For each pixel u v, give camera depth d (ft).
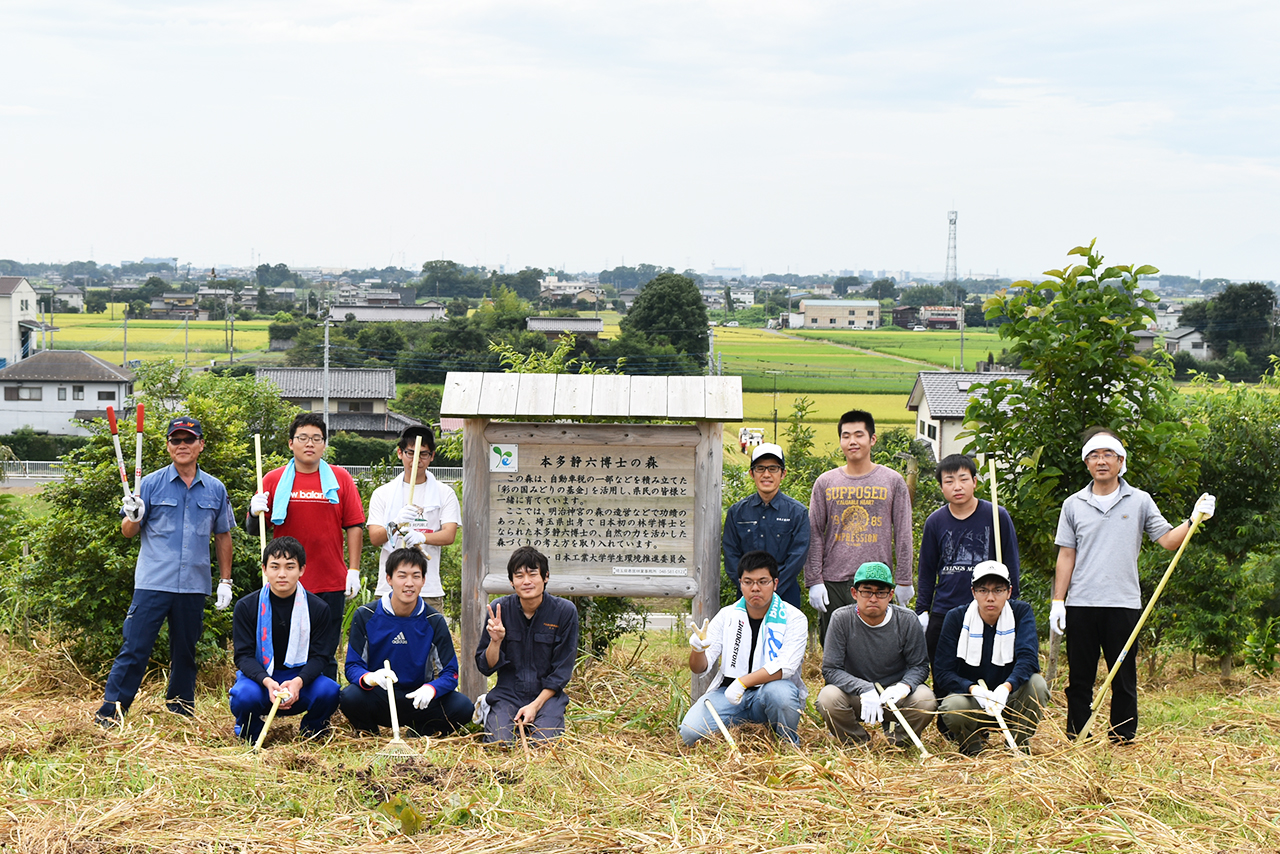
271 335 246.68
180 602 19.53
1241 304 193.16
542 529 20.83
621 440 20.65
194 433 19.52
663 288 184.03
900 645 18.53
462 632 20.86
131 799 14.55
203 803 14.61
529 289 453.99
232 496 24.89
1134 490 18.42
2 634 26.25
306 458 20.26
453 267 447.01
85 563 23.43
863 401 173.37
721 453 20.76
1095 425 23.48
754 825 14.14
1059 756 16.24
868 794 14.93
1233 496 31.04
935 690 18.75
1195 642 29.58
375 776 15.56
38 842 13.12
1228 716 20.53
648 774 16.06
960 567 19.71
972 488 19.81
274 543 18.30
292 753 16.34
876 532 20.72
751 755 16.72
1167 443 23.39
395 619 18.66
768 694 18.20
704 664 18.63
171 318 357.82
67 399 158.71
